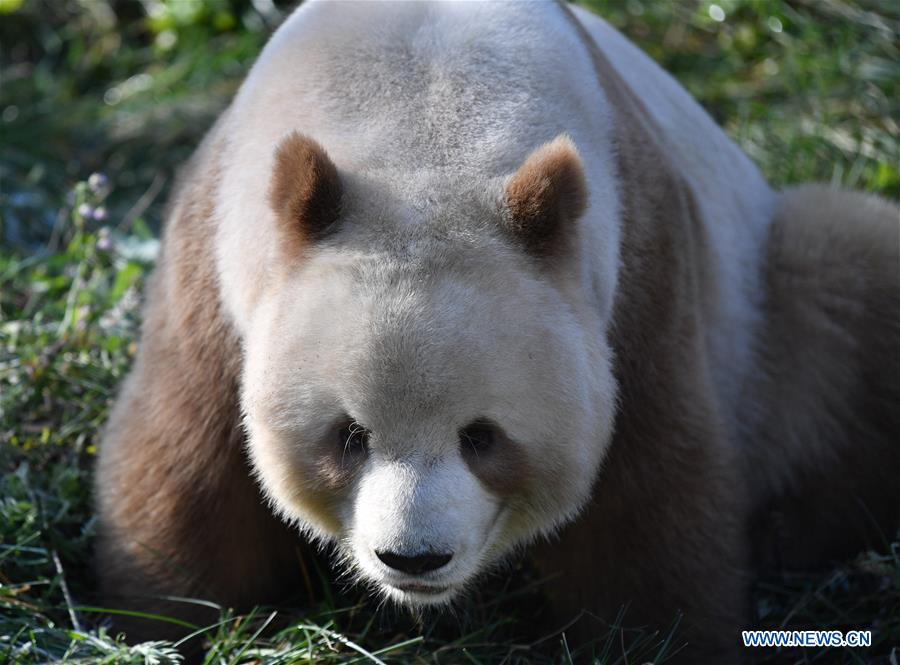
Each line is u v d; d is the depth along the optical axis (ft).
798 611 28.50
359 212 21.68
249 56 47.42
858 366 30.01
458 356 20.44
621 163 25.35
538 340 21.16
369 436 21.02
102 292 35.19
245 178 24.27
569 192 21.72
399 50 23.98
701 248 28.09
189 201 25.84
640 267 25.14
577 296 22.30
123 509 26.02
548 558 26.55
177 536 25.72
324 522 22.95
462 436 21.13
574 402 21.75
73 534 29.04
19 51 49.83
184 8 48.96
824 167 41.06
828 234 30.71
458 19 24.53
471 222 21.58
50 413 31.60
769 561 31.40
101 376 32.22
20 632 24.76
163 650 24.59
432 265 20.93
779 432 30.58
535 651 26.76
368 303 20.68
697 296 27.09
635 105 27.86
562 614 26.94
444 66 23.73
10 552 27.32
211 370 24.79
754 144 42.04
